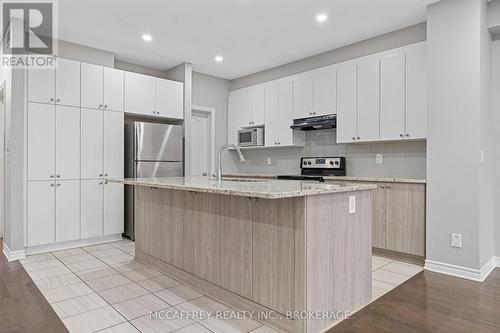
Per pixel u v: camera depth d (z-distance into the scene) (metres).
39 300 2.49
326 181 4.24
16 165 3.53
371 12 3.43
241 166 6.13
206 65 5.25
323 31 3.92
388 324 2.14
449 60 3.11
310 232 1.95
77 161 4.02
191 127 5.24
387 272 3.15
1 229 4.57
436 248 3.18
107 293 2.63
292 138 4.87
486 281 2.92
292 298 2.00
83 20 3.62
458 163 3.04
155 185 2.54
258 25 3.76
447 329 2.08
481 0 2.97
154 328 2.07
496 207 3.38
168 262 3.08
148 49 4.52
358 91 4.07
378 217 3.65
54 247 3.90
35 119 3.71
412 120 3.60
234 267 2.39
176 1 3.21
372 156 4.28
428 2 3.20
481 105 2.97
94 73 4.18
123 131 4.43
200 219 2.71
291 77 4.88
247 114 5.61
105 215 4.27
